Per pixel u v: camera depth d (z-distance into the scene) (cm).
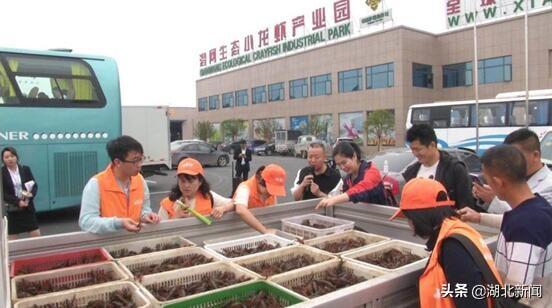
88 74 848
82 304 179
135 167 281
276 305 176
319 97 3797
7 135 760
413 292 189
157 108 1418
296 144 3453
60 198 809
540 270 175
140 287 185
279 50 4241
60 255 234
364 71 3388
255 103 4559
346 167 365
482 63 3031
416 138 319
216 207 308
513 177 180
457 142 1681
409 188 178
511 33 2875
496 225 250
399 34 3120
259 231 294
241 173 1480
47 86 803
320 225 323
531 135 263
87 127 841
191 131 5747
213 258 232
